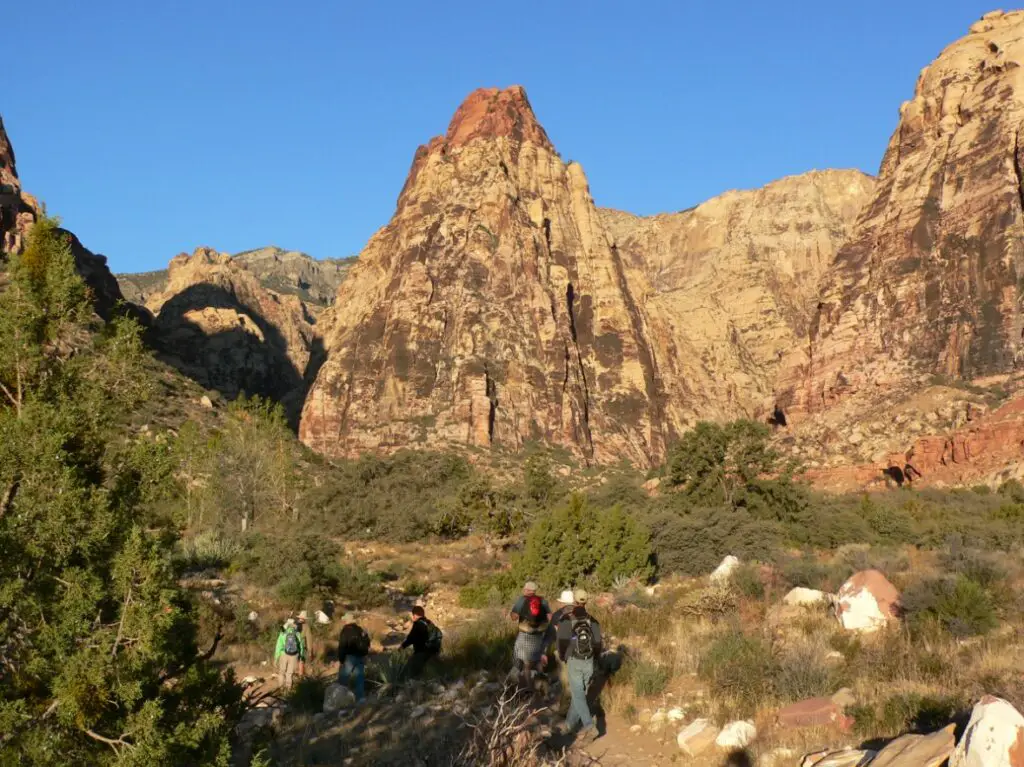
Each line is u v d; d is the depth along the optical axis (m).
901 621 12.05
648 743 8.45
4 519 5.99
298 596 20.84
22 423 6.30
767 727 8.34
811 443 82.94
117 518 6.39
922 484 62.12
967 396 74.81
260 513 47.12
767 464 37.53
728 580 17.17
